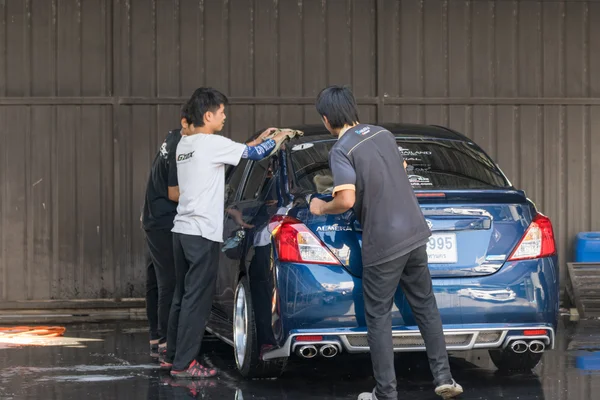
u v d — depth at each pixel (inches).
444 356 272.5
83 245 530.6
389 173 268.8
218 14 534.3
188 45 533.6
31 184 528.7
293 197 296.5
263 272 295.3
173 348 338.6
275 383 317.1
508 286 286.2
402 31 543.8
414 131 346.9
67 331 461.7
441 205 283.6
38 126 528.7
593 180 553.9
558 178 552.7
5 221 527.2
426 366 351.9
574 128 553.9
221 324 370.9
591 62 555.5
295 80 538.6
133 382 320.8
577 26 553.6
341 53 540.7
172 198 343.0
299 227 282.2
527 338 290.8
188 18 533.3
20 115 528.1
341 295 277.9
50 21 528.7
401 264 266.7
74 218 530.0
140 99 530.6
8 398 293.9
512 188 305.0
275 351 290.7
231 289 340.2
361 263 280.1
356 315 278.7
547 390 301.7
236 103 534.6
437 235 283.6
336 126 280.4
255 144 331.0
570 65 553.6
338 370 342.3
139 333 452.8
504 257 287.6
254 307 306.8
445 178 313.0
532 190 551.2
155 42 531.8
